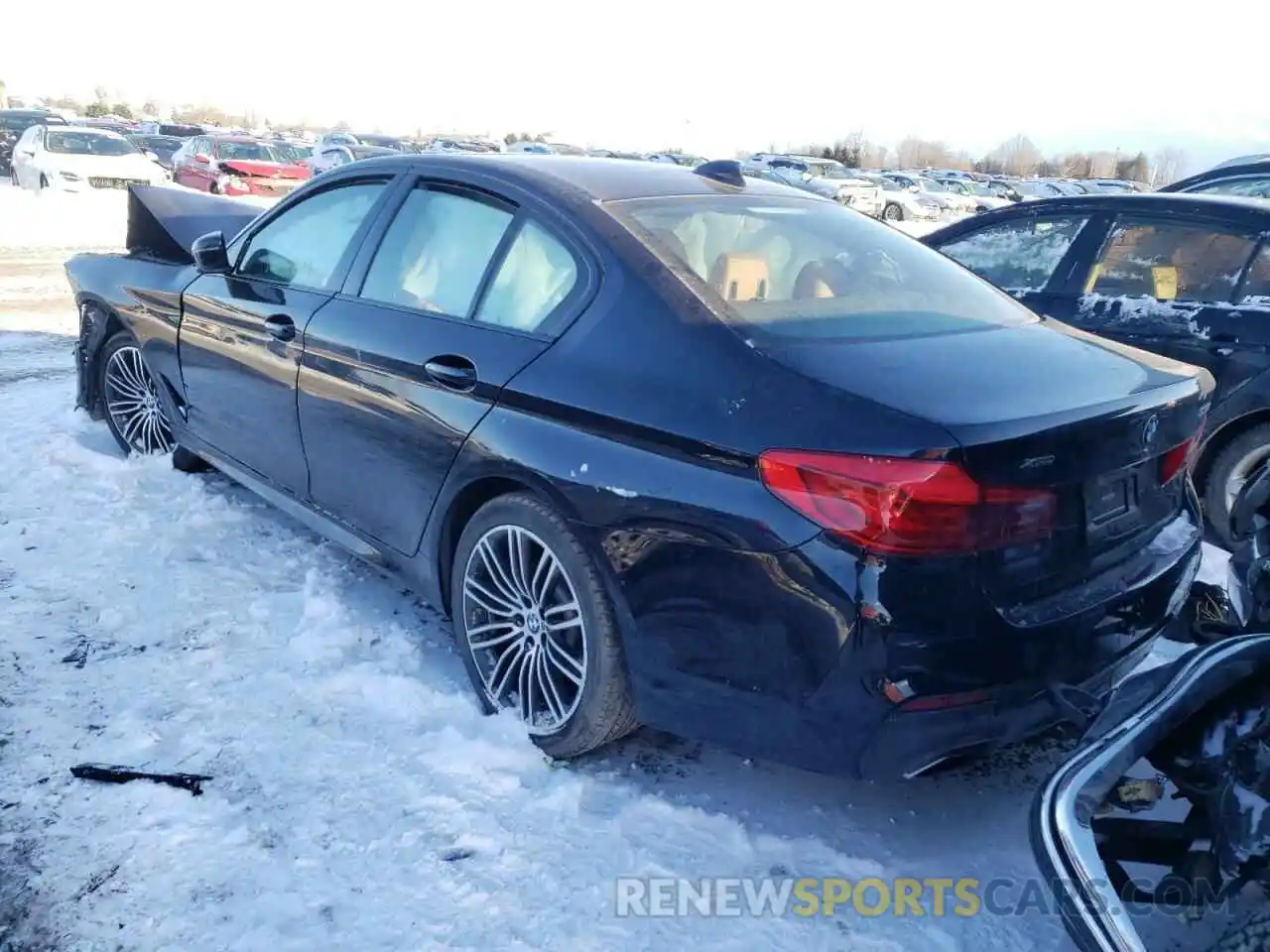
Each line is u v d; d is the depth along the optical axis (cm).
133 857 258
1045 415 239
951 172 4716
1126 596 258
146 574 405
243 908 243
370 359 344
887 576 226
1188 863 222
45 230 1603
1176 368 295
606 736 290
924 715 231
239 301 420
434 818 276
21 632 359
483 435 298
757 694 248
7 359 784
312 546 436
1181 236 491
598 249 296
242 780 287
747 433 244
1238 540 289
